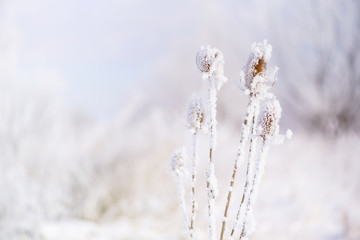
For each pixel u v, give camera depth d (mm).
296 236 4059
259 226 4387
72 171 6453
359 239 3781
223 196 4949
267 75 1420
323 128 6957
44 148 6383
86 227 4926
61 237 4438
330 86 7281
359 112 6758
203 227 4445
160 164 6539
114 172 6781
